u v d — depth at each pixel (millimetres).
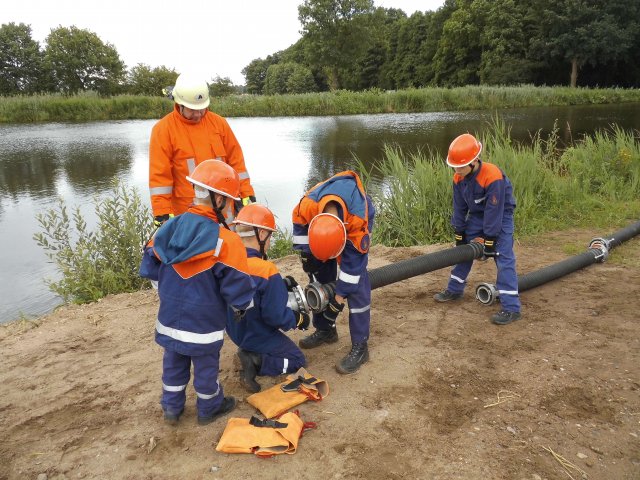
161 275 2941
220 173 2834
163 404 3154
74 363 4086
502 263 4570
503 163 8812
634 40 46906
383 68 72750
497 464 2834
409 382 3629
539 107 33219
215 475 2777
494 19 51219
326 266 4008
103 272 6098
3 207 10086
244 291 2877
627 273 5738
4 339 4617
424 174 8539
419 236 8078
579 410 3328
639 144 11172
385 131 20953
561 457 2893
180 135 4246
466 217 4855
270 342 3514
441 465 2824
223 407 3295
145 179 12305
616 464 2852
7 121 28609
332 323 4117
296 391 3424
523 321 4605
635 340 4207
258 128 23391
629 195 9172
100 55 50812
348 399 3432
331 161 14625
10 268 7250
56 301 6266
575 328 4445
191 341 2893
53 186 11648
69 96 33594
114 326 4770
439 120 24969
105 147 17438
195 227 2818
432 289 5438
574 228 7738
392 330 4465
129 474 2811
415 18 67312
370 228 3754
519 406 3361
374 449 2953
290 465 2836
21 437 3168
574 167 10070
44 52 50219
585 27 44938
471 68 56469
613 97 37500
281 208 10008
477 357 3982
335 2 55500
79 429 3229
